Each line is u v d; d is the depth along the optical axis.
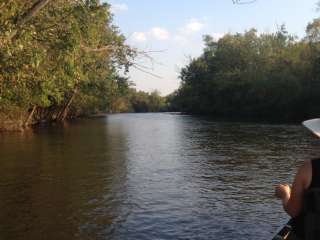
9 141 29.31
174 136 31.97
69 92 56.66
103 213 10.29
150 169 16.42
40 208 10.84
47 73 17.53
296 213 3.77
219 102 79.94
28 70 16.16
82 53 19.47
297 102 56.91
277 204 10.94
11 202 11.48
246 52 77.75
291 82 57.41
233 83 72.94
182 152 21.69
